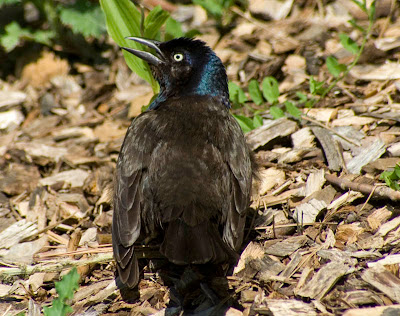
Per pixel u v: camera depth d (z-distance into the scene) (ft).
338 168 34.63
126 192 28.50
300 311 25.67
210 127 30.01
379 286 26.37
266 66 45.93
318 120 38.52
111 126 45.83
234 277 28.53
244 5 52.42
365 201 31.65
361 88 41.11
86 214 35.70
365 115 38.27
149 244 31.12
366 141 36.17
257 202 33.30
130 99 48.57
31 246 33.19
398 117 37.19
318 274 27.37
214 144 29.35
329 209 31.78
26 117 48.47
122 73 51.11
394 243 28.86
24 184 39.19
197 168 28.25
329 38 47.14
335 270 27.40
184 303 27.53
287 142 37.86
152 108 34.55
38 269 30.71
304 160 36.17
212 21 52.54
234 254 26.14
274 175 35.14
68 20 50.72
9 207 37.19
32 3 53.67
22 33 53.21
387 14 47.44
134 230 27.48
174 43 33.37
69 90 50.57
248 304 26.96
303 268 28.32
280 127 38.06
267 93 39.88
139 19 37.68
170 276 29.55
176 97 33.14
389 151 34.78
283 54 47.09
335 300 26.12
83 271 30.55
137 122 30.91
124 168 29.25
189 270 28.73
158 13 37.32
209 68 32.99
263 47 48.32
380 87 40.70
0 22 54.03
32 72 52.39
